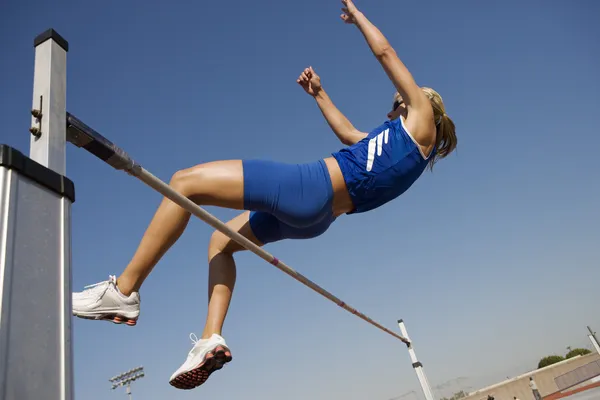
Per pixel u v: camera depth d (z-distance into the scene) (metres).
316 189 1.84
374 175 1.93
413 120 2.01
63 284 0.82
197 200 1.73
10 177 0.77
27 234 0.77
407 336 6.88
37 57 1.11
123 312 1.63
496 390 21.86
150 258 1.65
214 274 2.10
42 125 1.01
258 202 1.77
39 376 0.70
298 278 2.46
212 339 1.82
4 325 0.66
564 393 20.52
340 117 2.82
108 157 1.17
